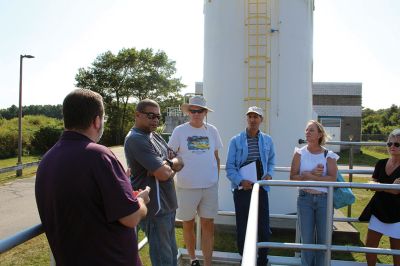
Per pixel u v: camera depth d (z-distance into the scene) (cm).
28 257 567
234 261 452
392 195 375
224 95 676
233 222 648
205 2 718
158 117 330
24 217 899
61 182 173
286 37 666
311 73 731
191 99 426
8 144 2820
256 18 658
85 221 174
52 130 3097
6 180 1512
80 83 5062
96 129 195
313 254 403
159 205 325
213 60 689
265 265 436
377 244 390
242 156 439
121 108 5019
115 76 4988
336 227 616
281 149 666
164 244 335
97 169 176
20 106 1741
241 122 668
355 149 2928
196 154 419
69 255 177
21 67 1747
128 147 321
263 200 435
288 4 668
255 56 658
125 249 188
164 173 315
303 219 398
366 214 399
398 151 374
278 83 662
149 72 5069
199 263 435
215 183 431
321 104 3027
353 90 3002
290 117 672
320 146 408
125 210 178
